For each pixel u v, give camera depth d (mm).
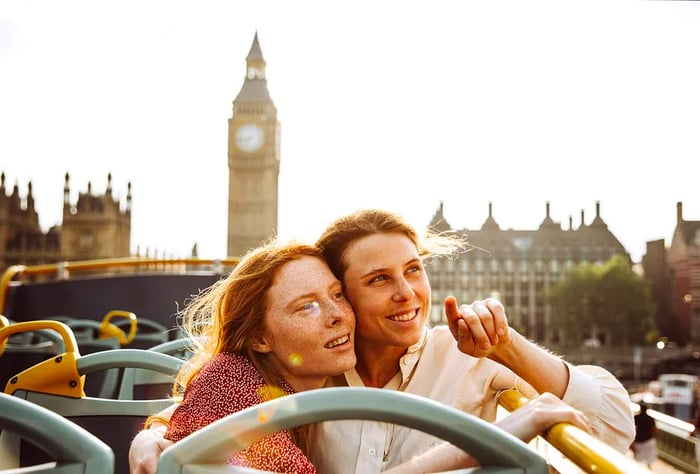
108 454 905
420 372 1621
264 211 128500
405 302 1496
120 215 124438
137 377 2137
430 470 1077
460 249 1738
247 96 132625
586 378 1395
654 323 103750
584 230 111062
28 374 1804
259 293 1410
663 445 9953
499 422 1116
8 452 1659
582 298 100000
